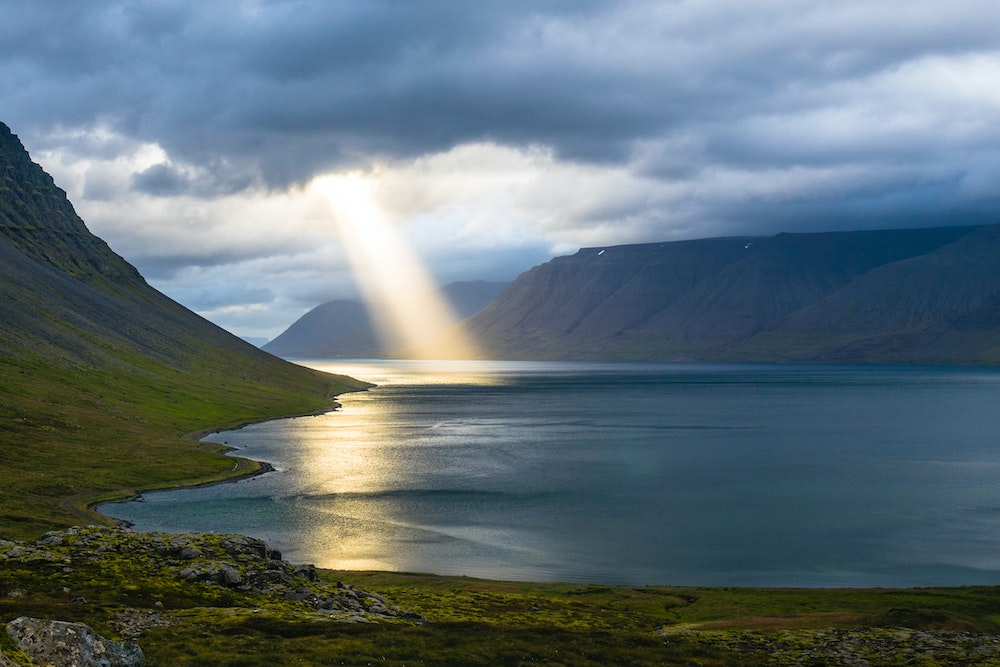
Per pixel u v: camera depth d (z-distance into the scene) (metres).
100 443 184.50
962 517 134.88
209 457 185.88
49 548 76.75
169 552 77.88
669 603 85.31
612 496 151.38
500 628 66.50
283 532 120.75
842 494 154.50
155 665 47.78
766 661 59.84
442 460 196.38
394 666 52.03
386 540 117.25
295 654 52.44
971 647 63.44
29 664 40.16
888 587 96.50
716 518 133.50
